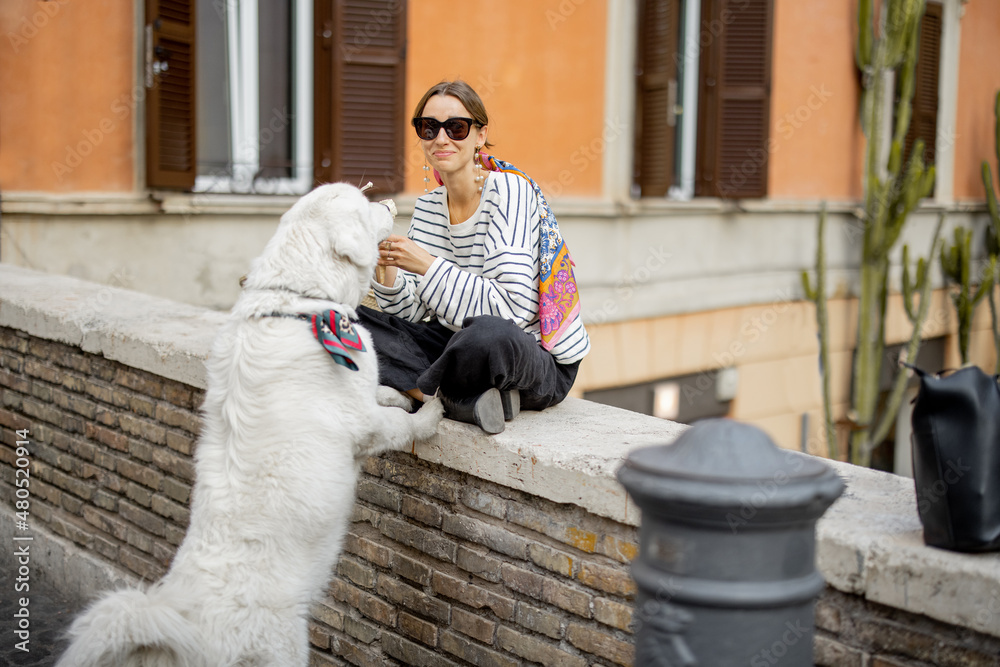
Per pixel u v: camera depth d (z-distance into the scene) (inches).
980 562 66.8
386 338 111.1
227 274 264.1
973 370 67.9
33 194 227.6
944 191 476.1
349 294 101.1
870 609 74.1
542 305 107.9
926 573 68.4
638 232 351.3
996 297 496.1
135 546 149.9
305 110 275.0
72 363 160.4
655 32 342.3
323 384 94.7
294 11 270.1
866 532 74.0
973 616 65.9
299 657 92.0
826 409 373.1
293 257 98.2
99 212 237.0
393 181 282.8
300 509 90.4
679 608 57.4
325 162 276.2
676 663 57.5
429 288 104.1
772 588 55.9
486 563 103.7
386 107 278.4
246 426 92.1
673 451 59.2
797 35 390.0
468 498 105.4
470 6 297.6
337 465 94.3
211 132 261.3
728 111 370.6
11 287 179.0
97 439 156.3
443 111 108.1
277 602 89.3
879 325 390.9
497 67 307.7
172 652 83.0
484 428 99.9
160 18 237.8
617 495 87.4
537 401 109.4
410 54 285.4
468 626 106.1
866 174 382.6
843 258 434.0
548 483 94.0
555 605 96.7
